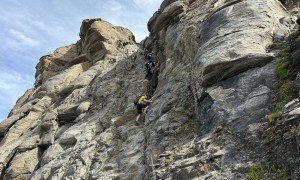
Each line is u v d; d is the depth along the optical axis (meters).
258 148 8.26
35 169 17.52
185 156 9.96
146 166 11.75
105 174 12.87
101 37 29.77
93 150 14.88
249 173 7.82
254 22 12.28
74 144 17.06
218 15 13.69
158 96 14.94
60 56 33.38
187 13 18.52
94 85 22.91
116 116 17.36
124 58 25.98
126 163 12.87
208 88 11.30
